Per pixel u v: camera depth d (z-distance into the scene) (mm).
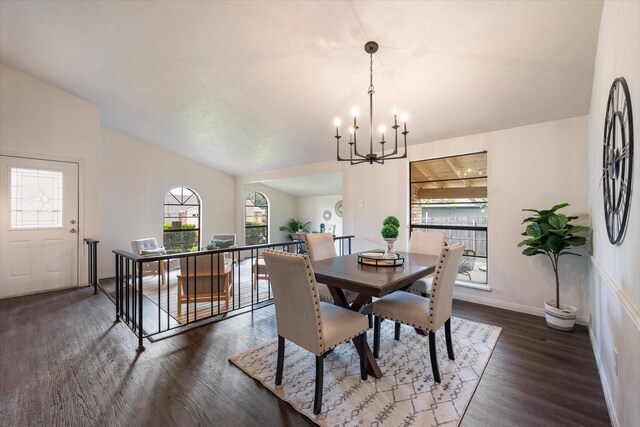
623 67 1466
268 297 4074
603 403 1763
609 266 1867
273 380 2004
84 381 1986
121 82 3801
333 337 1780
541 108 2939
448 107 3209
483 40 2309
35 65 3715
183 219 6598
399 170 4328
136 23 2738
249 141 5055
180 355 2355
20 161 3893
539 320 3070
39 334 2730
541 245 2805
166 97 3988
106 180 5371
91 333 2766
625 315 1427
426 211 4195
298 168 5973
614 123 1669
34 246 4039
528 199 3234
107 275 5355
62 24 2926
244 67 3109
